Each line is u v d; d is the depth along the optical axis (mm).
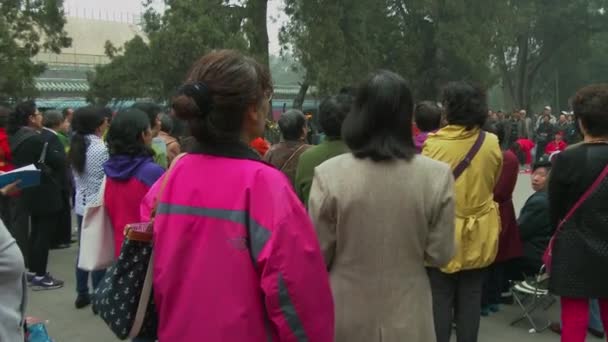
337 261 2480
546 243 4930
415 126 4793
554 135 19562
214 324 1761
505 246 4848
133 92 18031
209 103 1798
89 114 5344
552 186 3377
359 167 2439
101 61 36562
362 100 2471
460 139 3475
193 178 1865
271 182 1792
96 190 5359
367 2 21547
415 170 2416
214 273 1777
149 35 17828
